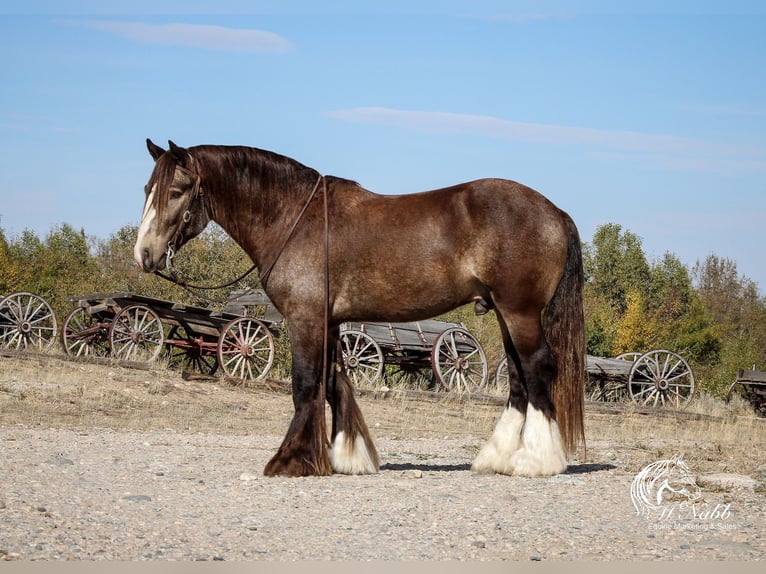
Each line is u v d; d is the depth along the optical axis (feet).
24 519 19.49
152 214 27.17
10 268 123.24
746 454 38.70
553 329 27.04
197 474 26.78
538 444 26.55
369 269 26.81
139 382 56.80
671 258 201.16
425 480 26.17
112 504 21.75
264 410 54.08
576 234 27.25
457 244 26.40
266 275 27.35
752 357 135.23
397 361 76.18
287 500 22.74
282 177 27.58
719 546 18.88
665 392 80.12
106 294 64.08
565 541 18.95
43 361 58.75
